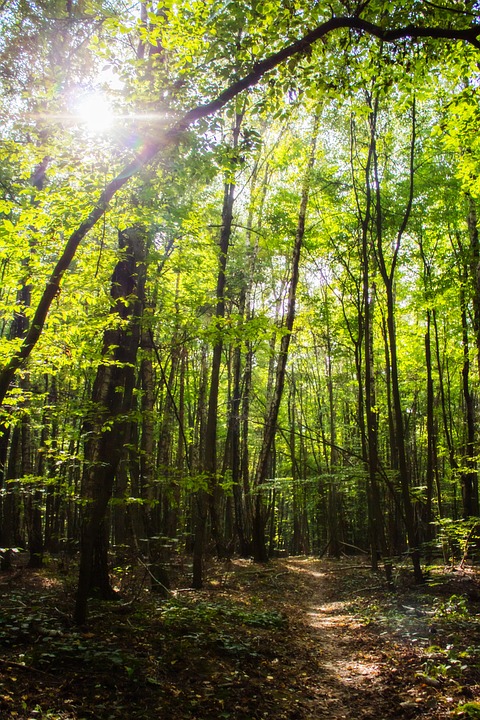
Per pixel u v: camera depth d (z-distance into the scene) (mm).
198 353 27203
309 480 17391
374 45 6984
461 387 23656
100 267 8602
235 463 21812
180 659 6039
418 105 14273
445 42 7023
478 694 5301
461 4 6590
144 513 11602
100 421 7926
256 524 20203
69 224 6559
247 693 5480
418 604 10281
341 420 31734
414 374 23828
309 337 29375
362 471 15914
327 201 16578
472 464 16984
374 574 15844
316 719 5148
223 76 6164
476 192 12164
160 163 6711
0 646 5559
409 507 12195
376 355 26094
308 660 7270
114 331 8648
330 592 14406
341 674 6746
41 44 8930
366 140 14562
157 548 11227
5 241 6613
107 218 7684
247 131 6715
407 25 6426
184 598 10344
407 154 14641
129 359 8094
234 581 14258
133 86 6527
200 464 22672
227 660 6449
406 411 27891
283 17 5996
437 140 13203
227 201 13359
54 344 7543
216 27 6031
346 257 16969
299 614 11109
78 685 4855
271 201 19359
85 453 9328
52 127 6176
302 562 23312
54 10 8680
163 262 10898
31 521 14859
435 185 14430
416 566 12227
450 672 5945
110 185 6020
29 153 6453
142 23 6336
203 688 5395
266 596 12695
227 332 10078
